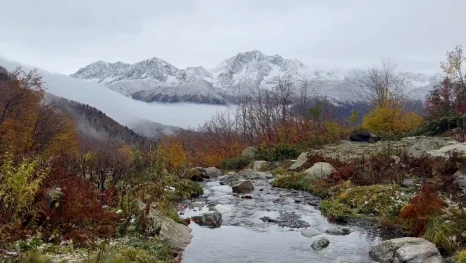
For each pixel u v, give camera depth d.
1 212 9.36
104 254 8.95
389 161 20.98
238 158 36.00
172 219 13.52
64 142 45.75
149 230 11.53
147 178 19.09
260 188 22.45
